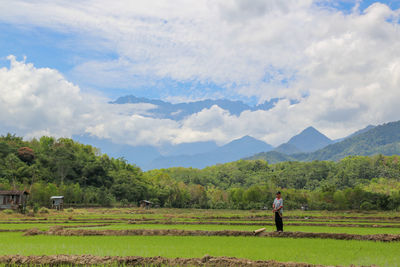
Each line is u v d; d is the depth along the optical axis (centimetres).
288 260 2053
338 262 1973
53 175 16975
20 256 2166
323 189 15512
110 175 18562
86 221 6612
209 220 6956
